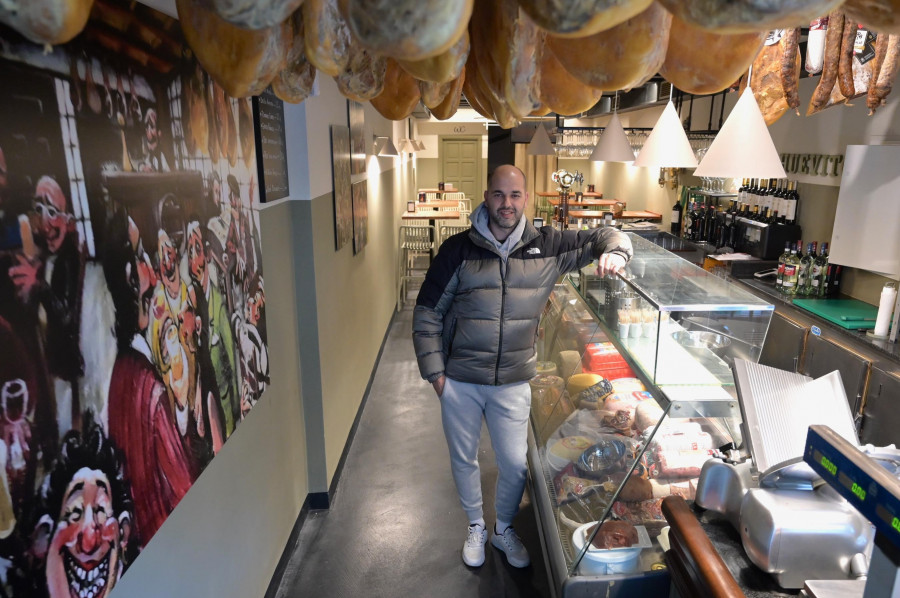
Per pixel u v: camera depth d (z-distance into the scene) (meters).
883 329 3.00
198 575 1.66
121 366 1.22
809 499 1.33
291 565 2.59
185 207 1.51
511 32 0.38
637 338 2.02
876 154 3.18
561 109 0.49
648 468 1.88
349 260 3.64
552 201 8.80
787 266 3.86
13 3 0.28
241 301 1.94
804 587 1.18
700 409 1.65
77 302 1.08
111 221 1.18
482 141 13.08
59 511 1.04
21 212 0.93
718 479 1.54
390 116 0.61
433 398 4.34
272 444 2.37
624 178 9.60
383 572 2.54
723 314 1.83
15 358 0.93
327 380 2.96
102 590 1.16
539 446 2.73
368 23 0.28
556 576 2.02
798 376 1.46
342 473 3.33
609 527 1.84
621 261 2.14
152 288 1.34
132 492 1.27
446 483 3.22
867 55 2.36
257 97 2.12
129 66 1.24
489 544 2.71
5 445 0.91
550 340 3.18
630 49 0.36
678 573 1.49
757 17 0.26
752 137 2.24
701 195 6.05
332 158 3.06
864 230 3.29
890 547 0.69
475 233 2.30
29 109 0.95
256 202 2.10
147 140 1.32
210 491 1.74
